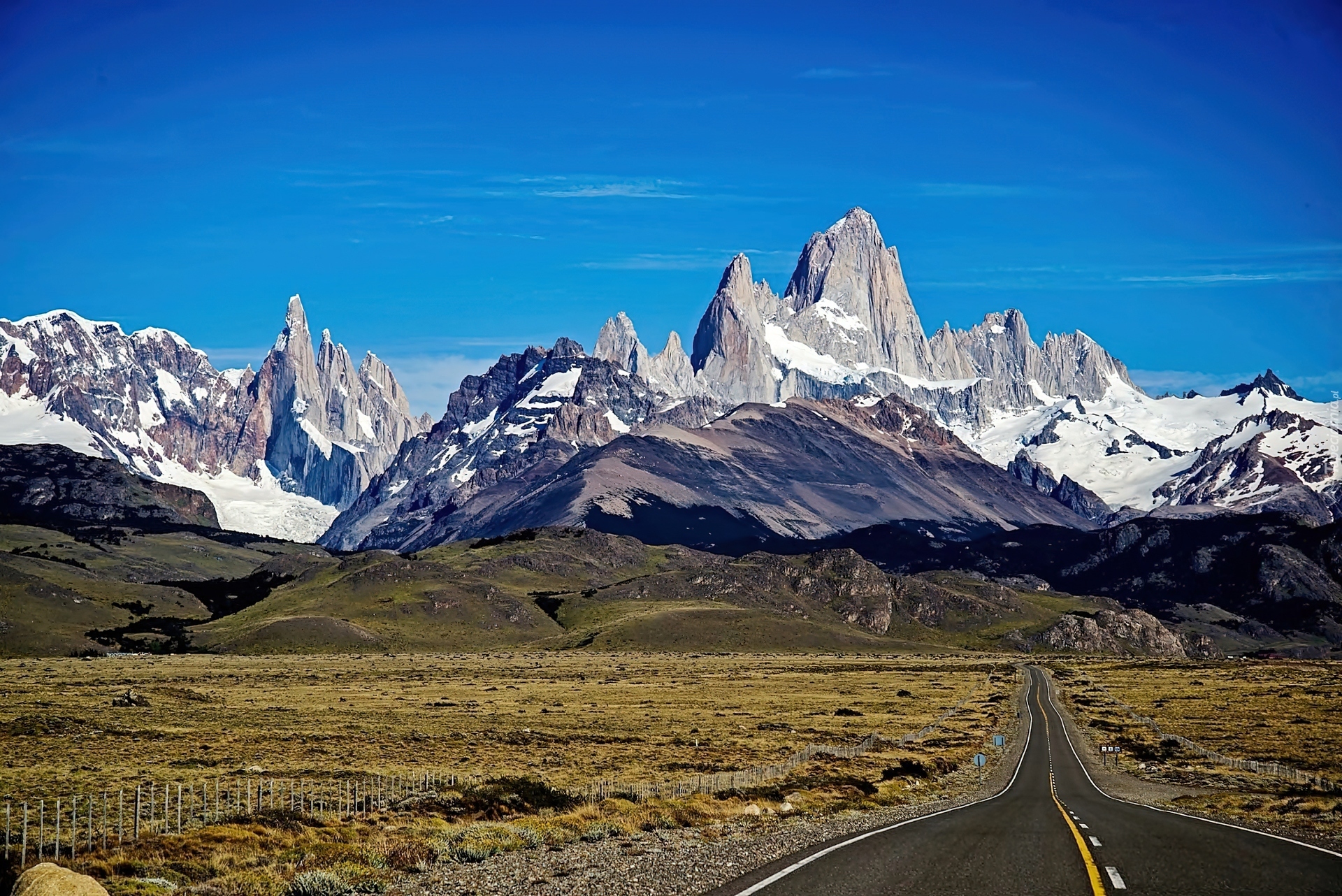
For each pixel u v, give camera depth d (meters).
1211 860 36.03
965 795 66.44
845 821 50.41
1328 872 33.88
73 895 28.48
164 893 34.59
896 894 30.09
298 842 44.09
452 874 36.72
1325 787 71.62
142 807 62.06
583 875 35.44
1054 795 64.44
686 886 32.47
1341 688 193.88
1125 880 32.12
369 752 99.69
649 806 54.78
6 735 108.62
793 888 31.22
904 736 120.44
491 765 89.00
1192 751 103.00
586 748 106.38
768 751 103.50
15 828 53.34
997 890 30.66
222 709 151.25
